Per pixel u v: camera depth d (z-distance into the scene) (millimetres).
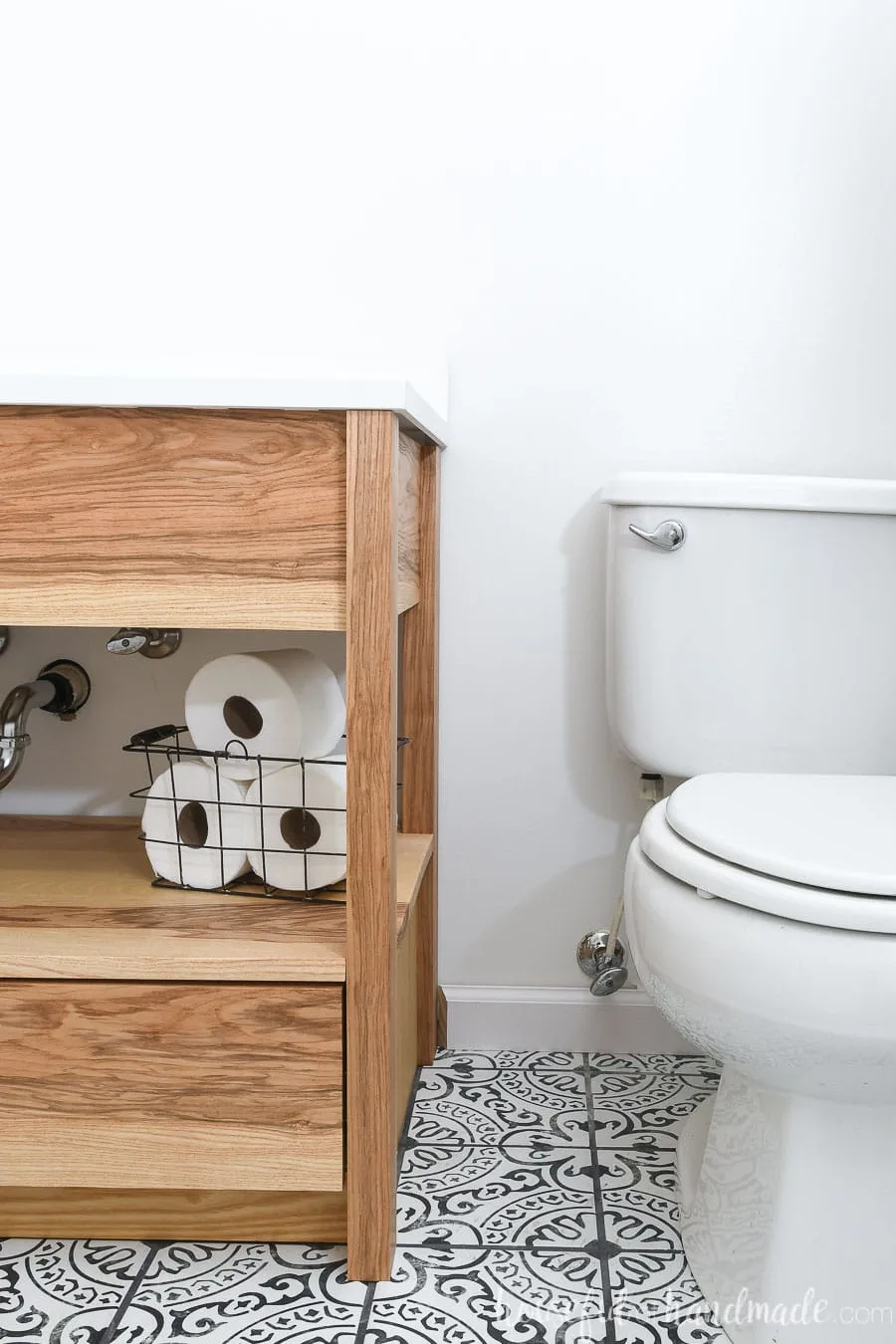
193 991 1052
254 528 1013
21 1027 1061
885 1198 947
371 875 1028
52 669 1482
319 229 1443
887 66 1389
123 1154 1073
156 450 1010
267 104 1427
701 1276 1061
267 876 1227
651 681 1340
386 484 988
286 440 1002
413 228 1437
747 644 1310
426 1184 1213
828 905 839
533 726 1506
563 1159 1263
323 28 1412
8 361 1478
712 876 912
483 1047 1535
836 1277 947
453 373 1454
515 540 1477
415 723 1450
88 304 1469
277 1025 1051
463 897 1536
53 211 1456
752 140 1406
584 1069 1479
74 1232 1131
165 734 1262
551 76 1404
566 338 1443
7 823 1492
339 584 1016
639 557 1328
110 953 1055
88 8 1420
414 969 1418
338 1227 1123
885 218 1411
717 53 1396
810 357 1436
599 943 1460
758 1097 1021
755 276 1426
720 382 1443
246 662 1201
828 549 1294
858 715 1322
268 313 1459
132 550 1022
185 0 1413
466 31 1403
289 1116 1062
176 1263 1097
